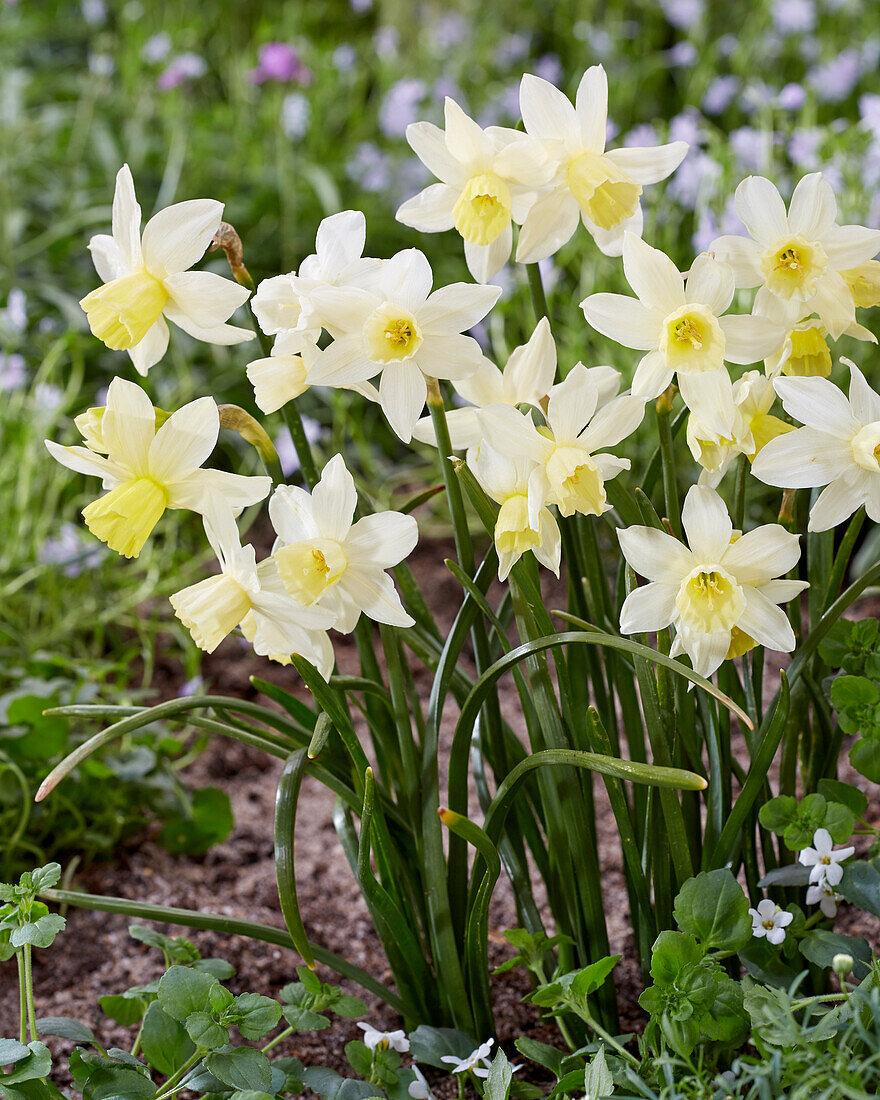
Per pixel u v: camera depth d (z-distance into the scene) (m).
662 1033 0.83
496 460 0.80
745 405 0.82
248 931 0.88
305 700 1.38
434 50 2.71
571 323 1.58
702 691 0.87
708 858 0.87
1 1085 0.82
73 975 1.01
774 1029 0.82
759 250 0.81
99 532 0.80
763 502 1.45
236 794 1.22
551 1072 0.92
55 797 1.07
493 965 0.99
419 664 1.43
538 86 0.80
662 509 0.91
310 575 0.80
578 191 0.81
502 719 0.89
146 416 0.80
